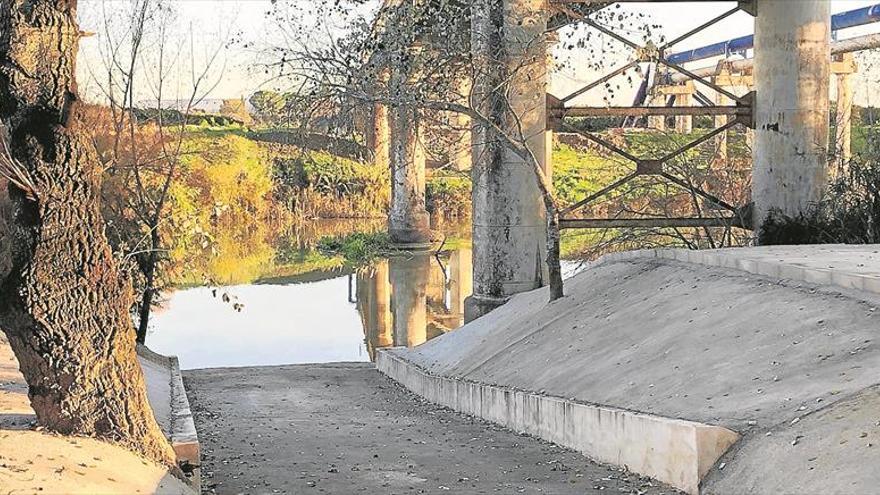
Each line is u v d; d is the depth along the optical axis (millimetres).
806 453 8742
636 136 40250
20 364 10000
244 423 16766
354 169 62312
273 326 34500
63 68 9844
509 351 18328
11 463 8523
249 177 56000
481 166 23359
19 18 9711
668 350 13383
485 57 20906
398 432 15344
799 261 14875
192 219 24328
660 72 47062
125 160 26500
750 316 13141
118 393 10055
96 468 8992
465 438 14430
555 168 49688
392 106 20625
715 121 44312
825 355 10977
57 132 9758
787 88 23844
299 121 22594
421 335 33000
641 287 17344
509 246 23281
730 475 9211
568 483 10750
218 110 61219
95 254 10000
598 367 14305
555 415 13461
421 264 47062
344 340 32312
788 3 23781
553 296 19703
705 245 28906
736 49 43094
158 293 28406
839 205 23172
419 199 51906
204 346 31266
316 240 54250
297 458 12898
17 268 9781
